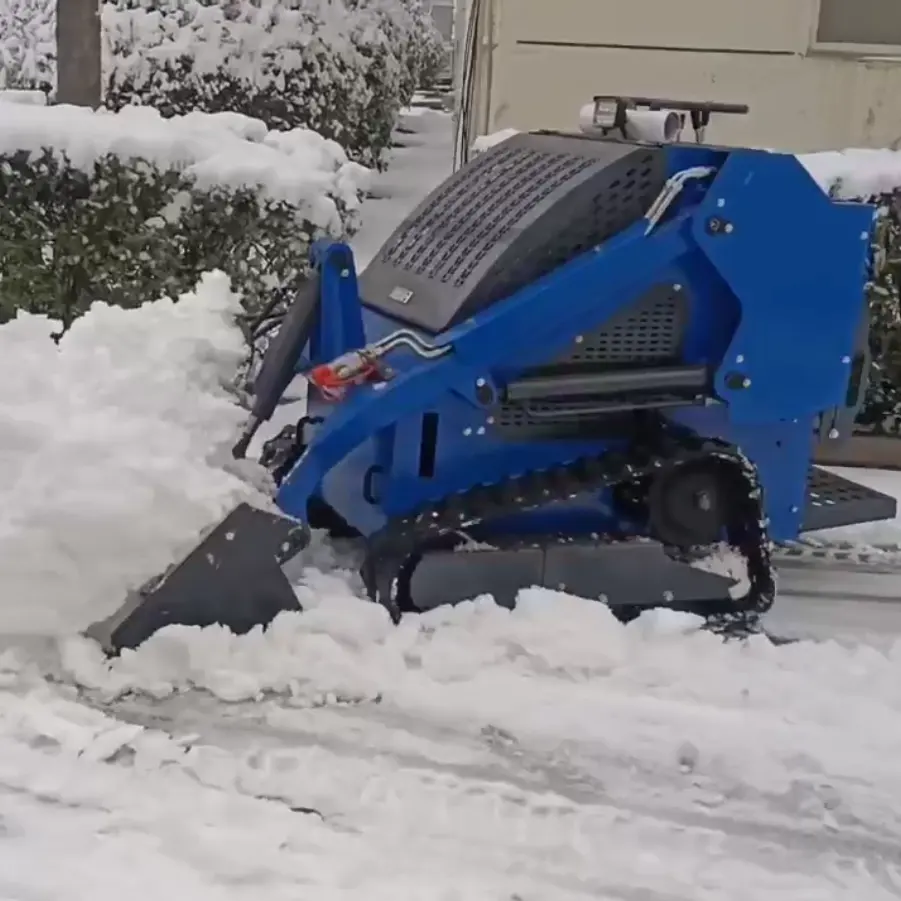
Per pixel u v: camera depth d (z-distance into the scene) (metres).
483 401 3.43
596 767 2.93
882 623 3.86
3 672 3.11
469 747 2.97
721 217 3.46
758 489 3.57
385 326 3.80
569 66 7.35
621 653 3.33
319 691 3.13
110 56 10.46
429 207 4.02
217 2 10.66
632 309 3.53
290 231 5.64
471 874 2.55
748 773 2.94
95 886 2.44
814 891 2.57
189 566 3.19
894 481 5.25
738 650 3.45
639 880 2.57
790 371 3.62
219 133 6.04
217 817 2.68
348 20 11.40
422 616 3.41
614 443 3.62
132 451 3.28
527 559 3.50
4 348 3.78
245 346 4.10
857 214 3.57
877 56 7.25
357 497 3.57
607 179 3.54
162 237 5.68
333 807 2.74
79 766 2.82
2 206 5.71
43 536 3.13
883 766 2.98
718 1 7.22
